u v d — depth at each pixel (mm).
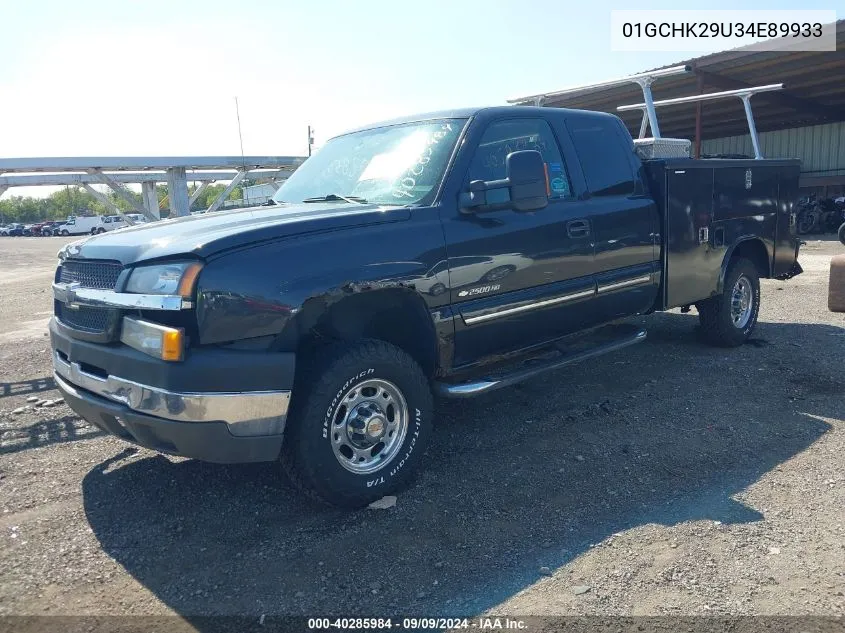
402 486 3916
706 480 3914
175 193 9383
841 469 3994
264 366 3240
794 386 5516
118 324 3369
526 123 4727
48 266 23969
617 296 5180
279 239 3414
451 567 3121
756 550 3182
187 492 3926
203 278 3158
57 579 3090
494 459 4285
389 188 4297
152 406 3172
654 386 5609
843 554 3135
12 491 3967
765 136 28031
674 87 19812
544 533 3393
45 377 6531
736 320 6746
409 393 3807
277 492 3902
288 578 3064
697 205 5820
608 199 5102
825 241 18328
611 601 2840
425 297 3867
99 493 3934
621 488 3848
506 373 4359
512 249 4312
